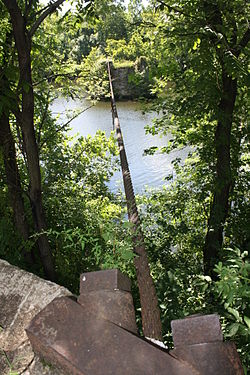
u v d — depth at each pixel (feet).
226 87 25.46
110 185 55.88
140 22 27.50
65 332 4.26
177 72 27.22
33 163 19.57
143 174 61.26
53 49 27.35
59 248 23.86
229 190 30.45
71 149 37.81
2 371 4.62
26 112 18.07
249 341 9.00
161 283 15.03
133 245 9.99
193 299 16.55
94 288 4.80
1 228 20.24
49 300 5.56
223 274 7.45
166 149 32.27
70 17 21.72
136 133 77.61
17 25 16.29
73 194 35.06
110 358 3.92
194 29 22.38
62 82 27.32
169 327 13.15
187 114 26.32
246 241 27.61
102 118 88.63
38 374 4.45
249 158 31.27
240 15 24.70
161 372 3.77
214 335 4.09
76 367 3.91
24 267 20.61
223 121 24.23
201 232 34.42
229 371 3.83
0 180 24.22
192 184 35.14
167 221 33.19
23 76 16.52
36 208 20.93
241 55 26.68
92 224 26.99
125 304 4.59
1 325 5.28
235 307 9.58
